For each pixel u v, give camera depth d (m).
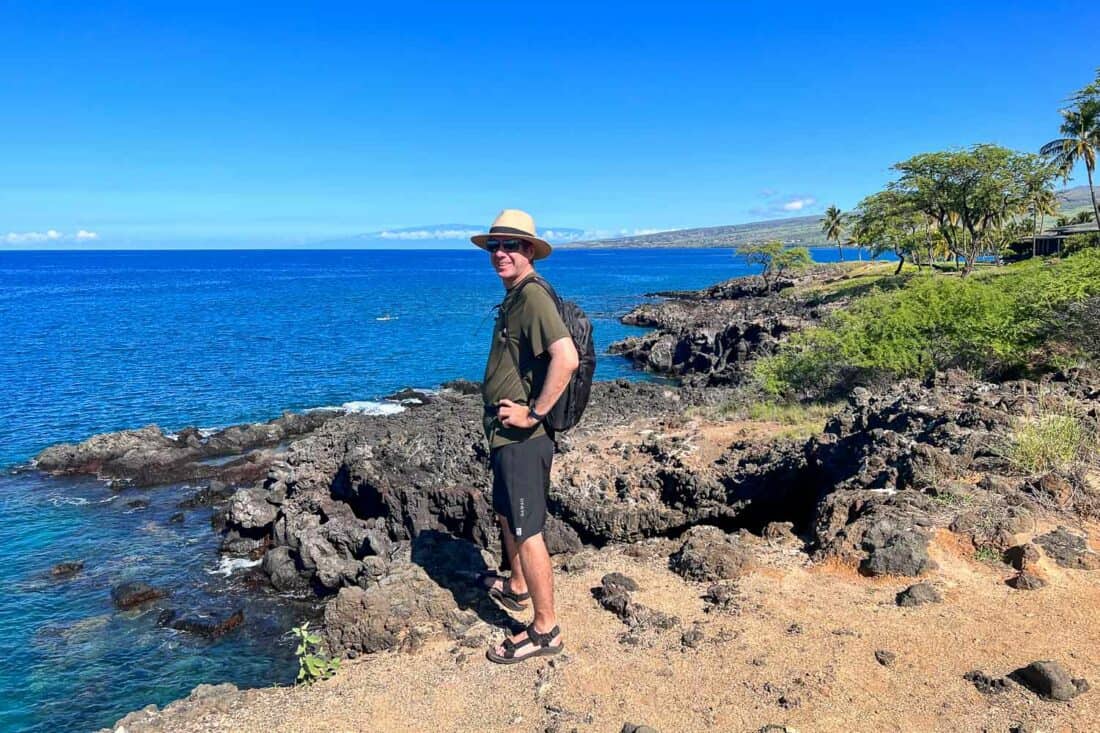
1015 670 3.85
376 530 12.12
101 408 25.72
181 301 76.12
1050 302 13.66
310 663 4.66
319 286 106.88
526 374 4.24
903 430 8.54
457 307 69.06
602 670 4.22
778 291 65.62
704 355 35.81
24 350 38.88
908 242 61.78
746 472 10.56
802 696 3.78
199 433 21.53
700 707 3.79
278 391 29.00
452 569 6.21
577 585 5.59
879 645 4.23
